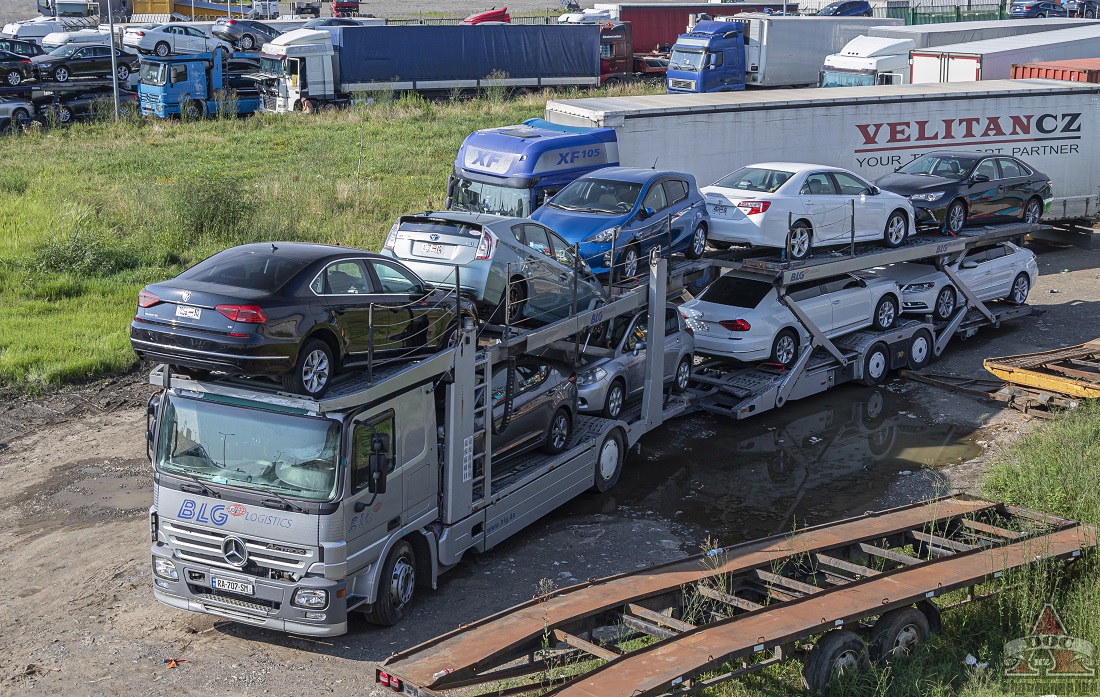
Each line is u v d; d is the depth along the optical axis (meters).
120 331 17.53
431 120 39.62
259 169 30.27
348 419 8.27
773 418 15.41
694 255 15.80
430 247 11.38
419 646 7.48
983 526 9.88
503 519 10.63
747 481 13.02
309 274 8.66
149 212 23.78
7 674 8.33
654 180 15.09
